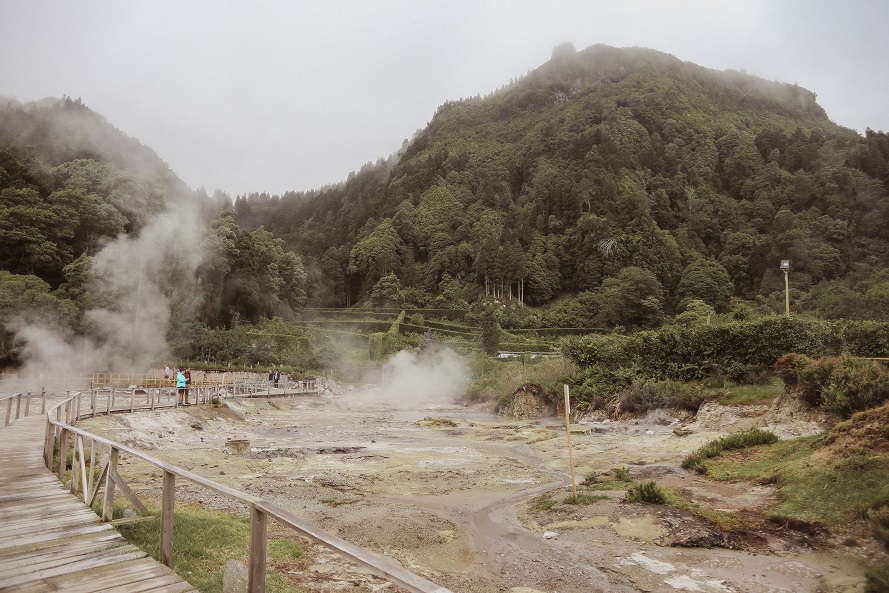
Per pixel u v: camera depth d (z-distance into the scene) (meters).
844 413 17.53
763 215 166.12
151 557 6.72
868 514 9.25
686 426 24.52
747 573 8.45
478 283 164.25
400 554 9.57
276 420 36.28
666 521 10.73
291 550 8.95
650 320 128.75
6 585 5.54
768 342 27.02
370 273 173.38
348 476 16.39
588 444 22.61
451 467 18.28
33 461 12.38
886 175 161.62
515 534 10.95
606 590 8.09
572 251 165.00
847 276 128.00
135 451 7.50
